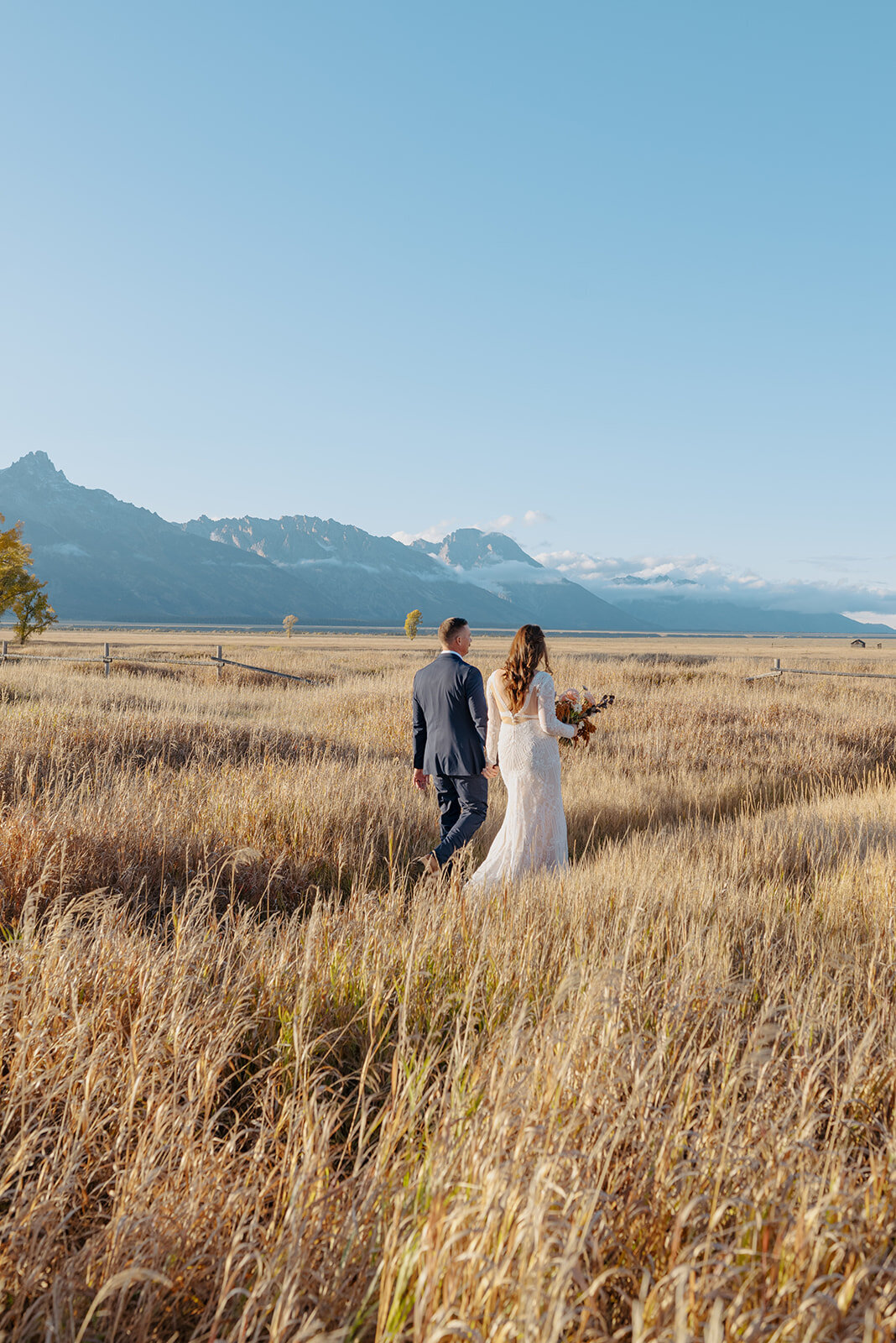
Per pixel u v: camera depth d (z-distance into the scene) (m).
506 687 5.57
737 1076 2.05
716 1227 1.64
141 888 4.50
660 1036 2.25
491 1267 1.30
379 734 12.02
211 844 5.39
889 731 12.96
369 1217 1.65
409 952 3.17
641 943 3.48
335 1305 1.44
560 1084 1.90
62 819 5.06
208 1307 1.47
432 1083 2.45
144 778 7.57
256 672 24.20
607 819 7.89
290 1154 1.91
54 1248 1.59
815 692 19.27
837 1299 1.27
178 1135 1.99
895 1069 2.41
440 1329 1.12
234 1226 1.69
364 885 4.60
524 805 5.51
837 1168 1.71
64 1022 2.53
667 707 14.96
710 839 6.64
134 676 22.72
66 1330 1.45
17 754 7.92
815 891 4.84
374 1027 2.75
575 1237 1.30
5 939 3.49
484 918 3.83
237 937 3.38
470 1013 2.60
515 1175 1.50
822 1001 2.87
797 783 10.12
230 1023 2.55
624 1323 1.45
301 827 5.87
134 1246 1.56
